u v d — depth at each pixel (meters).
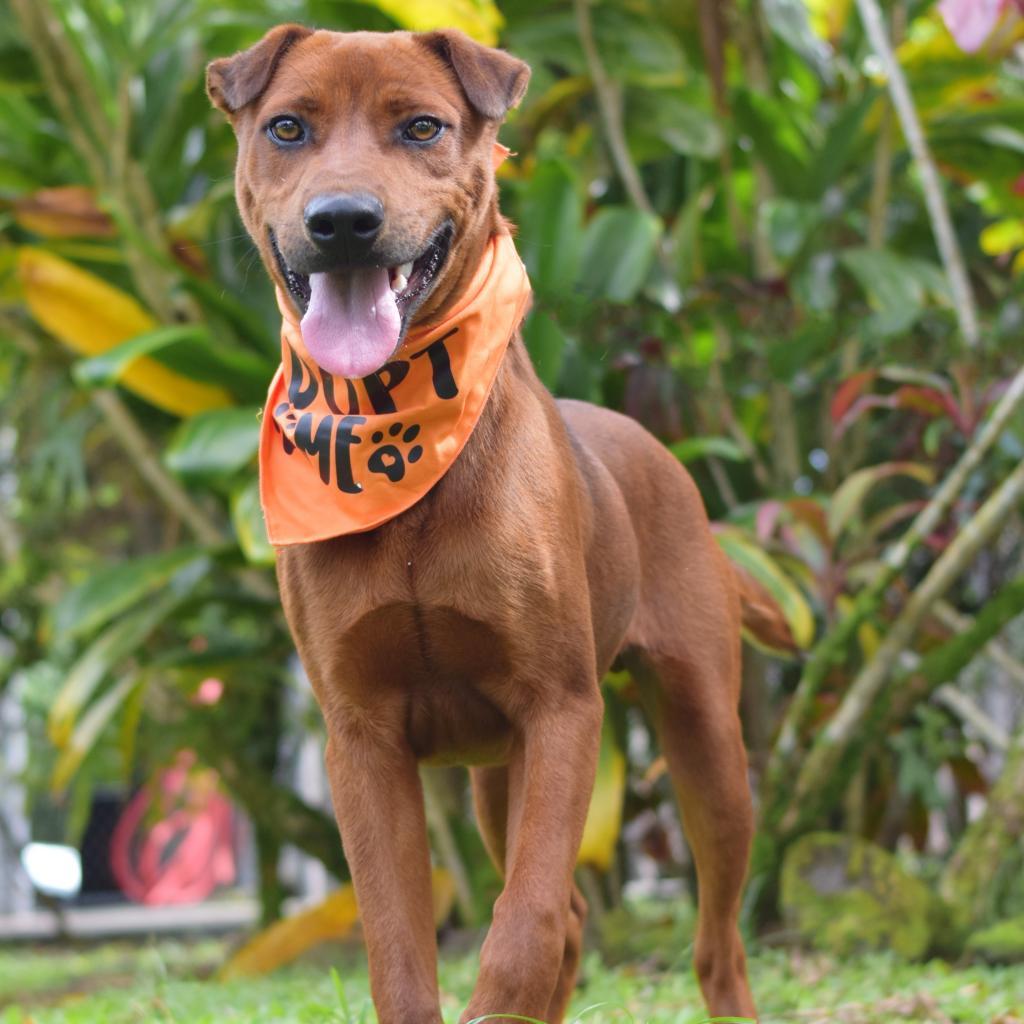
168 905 13.74
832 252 7.67
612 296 7.22
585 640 3.75
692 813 4.49
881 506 8.49
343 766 3.72
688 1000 5.62
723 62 8.12
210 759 9.34
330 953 7.98
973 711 7.99
